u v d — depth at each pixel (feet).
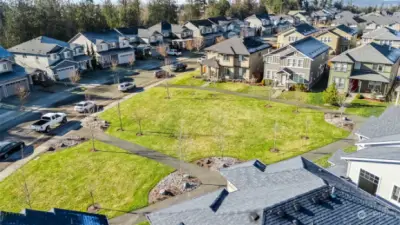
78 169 86.89
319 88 155.53
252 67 170.81
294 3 459.73
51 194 76.18
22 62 180.86
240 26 317.63
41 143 103.19
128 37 235.20
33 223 41.32
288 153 94.73
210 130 112.06
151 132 111.04
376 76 141.18
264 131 110.32
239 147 99.40
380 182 57.98
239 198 46.16
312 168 53.57
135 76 184.44
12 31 207.10
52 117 114.21
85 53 206.39
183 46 258.37
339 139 102.68
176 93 152.46
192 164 89.30
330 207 39.60
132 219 67.21
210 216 41.81
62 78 178.09
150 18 313.73
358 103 133.80
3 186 79.66
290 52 151.74
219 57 174.09
